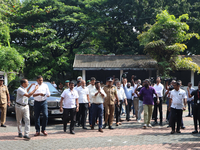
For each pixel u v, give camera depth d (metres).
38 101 7.29
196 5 27.89
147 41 21.06
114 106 9.06
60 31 28.83
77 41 30.81
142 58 22.88
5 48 17.05
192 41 26.31
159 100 9.66
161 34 20.78
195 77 21.83
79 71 28.41
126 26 30.03
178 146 5.89
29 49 24.80
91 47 33.84
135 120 10.81
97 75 21.44
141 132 7.91
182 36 20.92
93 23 27.83
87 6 28.66
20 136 7.09
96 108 8.23
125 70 21.58
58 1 29.66
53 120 11.00
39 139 6.79
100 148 5.71
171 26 20.38
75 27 28.36
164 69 19.89
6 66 16.75
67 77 29.30
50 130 8.37
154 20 26.03
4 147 5.86
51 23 26.91
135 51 30.08
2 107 9.02
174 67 20.28
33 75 25.03
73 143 6.25
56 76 27.34
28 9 26.41
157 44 19.52
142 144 6.11
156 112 9.70
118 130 8.32
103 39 28.67
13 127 9.00
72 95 7.76
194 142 6.34
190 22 25.53
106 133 7.75
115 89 8.90
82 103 8.73
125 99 10.09
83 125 8.68
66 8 28.02
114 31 31.02
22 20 26.06
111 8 30.52
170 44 20.72
